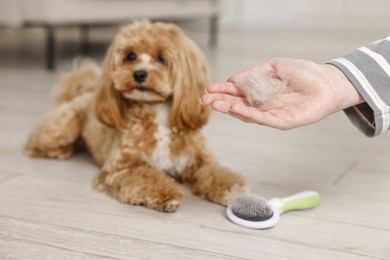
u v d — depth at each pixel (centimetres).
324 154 163
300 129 197
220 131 190
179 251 97
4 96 241
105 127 147
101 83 140
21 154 159
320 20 587
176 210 117
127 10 338
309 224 110
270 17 601
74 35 500
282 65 109
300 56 371
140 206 120
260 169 147
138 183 123
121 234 104
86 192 129
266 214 109
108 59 141
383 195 128
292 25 599
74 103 162
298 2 591
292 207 115
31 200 121
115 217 113
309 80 103
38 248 96
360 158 160
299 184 135
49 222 109
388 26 559
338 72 105
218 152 163
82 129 158
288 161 155
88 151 163
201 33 562
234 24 607
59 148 158
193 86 137
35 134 159
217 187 122
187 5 412
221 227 108
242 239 102
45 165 150
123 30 142
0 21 295
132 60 138
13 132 183
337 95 103
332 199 125
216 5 461
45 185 133
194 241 101
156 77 132
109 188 128
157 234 104
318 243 102
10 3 290
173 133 135
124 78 133
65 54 379
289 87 106
